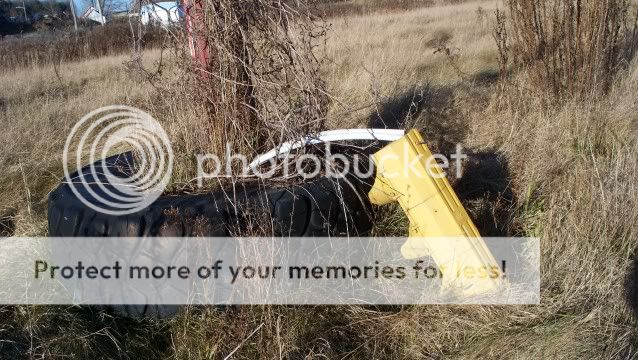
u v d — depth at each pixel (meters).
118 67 9.88
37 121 6.55
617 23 5.80
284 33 3.45
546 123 4.90
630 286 3.24
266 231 3.02
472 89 6.42
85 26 13.30
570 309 3.09
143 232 2.97
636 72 5.97
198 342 2.92
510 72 7.03
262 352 2.80
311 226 3.22
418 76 7.64
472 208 3.94
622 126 4.95
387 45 8.97
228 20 3.39
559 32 5.57
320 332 2.96
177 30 3.56
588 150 4.59
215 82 3.52
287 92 3.52
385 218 3.76
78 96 8.22
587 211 3.64
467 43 9.60
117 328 3.07
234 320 2.91
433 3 17.94
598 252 3.41
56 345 2.85
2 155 5.52
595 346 2.81
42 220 4.14
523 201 4.01
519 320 3.04
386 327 3.06
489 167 4.54
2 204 4.66
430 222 3.23
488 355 2.86
